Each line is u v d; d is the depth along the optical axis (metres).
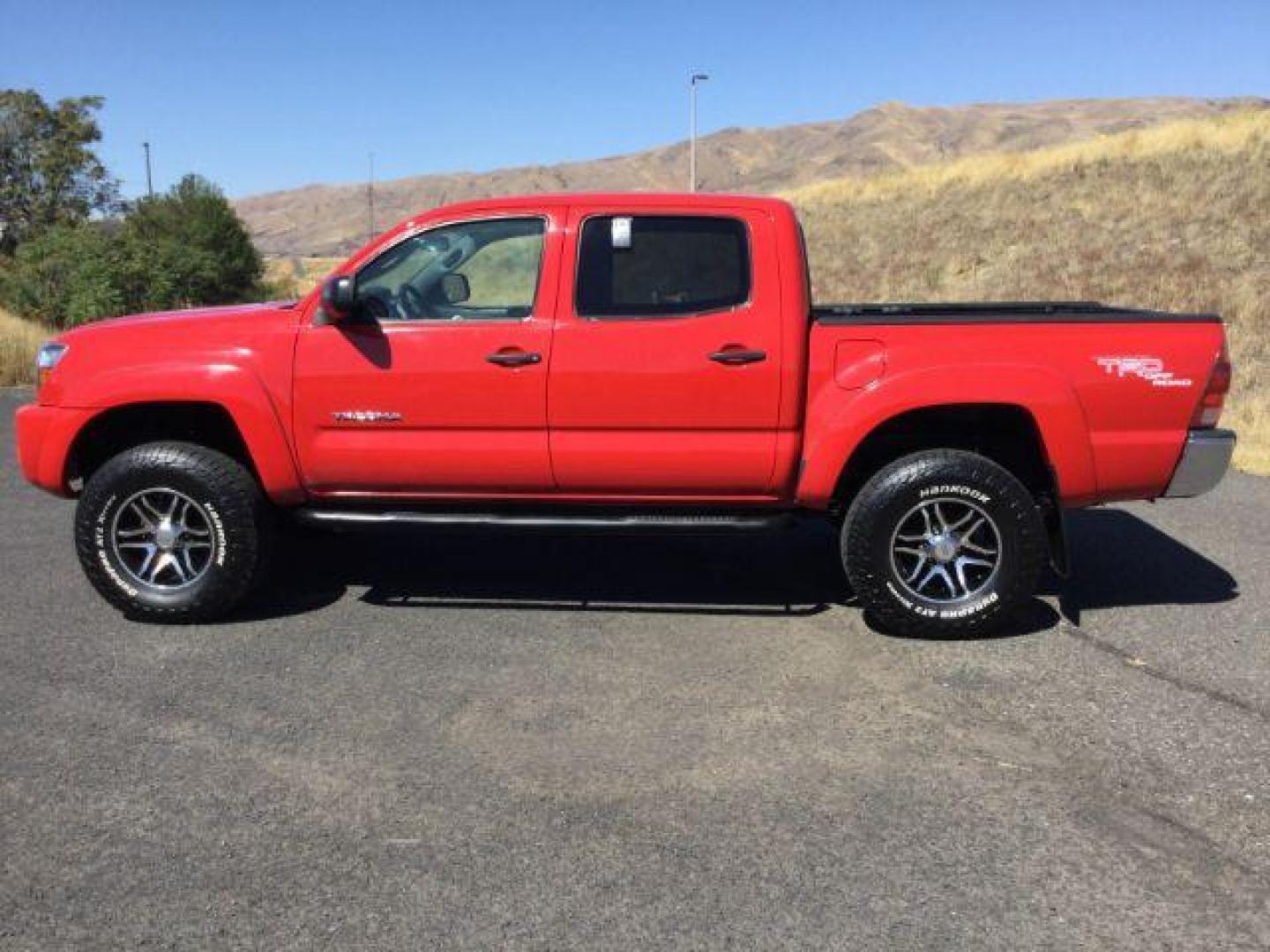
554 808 3.46
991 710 4.20
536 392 4.89
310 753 3.84
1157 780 3.64
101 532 5.08
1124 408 4.79
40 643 4.92
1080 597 5.58
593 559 6.30
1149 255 21.45
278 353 5.01
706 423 4.87
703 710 4.21
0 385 15.18
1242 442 10.24
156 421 5.48
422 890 3.02
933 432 5.20
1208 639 4.95
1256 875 3.09
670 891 3.02
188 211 36.75
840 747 3.89
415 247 5.04
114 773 3.69
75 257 23.64
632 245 4.89
